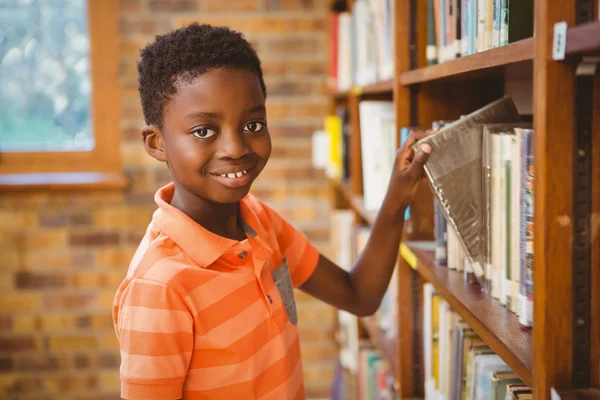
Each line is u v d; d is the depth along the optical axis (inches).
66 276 118.8
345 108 103.3
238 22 116.5
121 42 114.5
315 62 118.5
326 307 123.8
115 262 119.2
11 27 116.6
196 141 35.2
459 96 55.1
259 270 38.6
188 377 36.6
